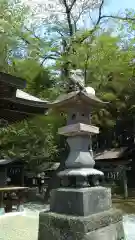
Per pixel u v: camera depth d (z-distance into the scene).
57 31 16.52
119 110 16.88
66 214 3.43
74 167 3.74
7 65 13.45
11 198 9.37
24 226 6.65
